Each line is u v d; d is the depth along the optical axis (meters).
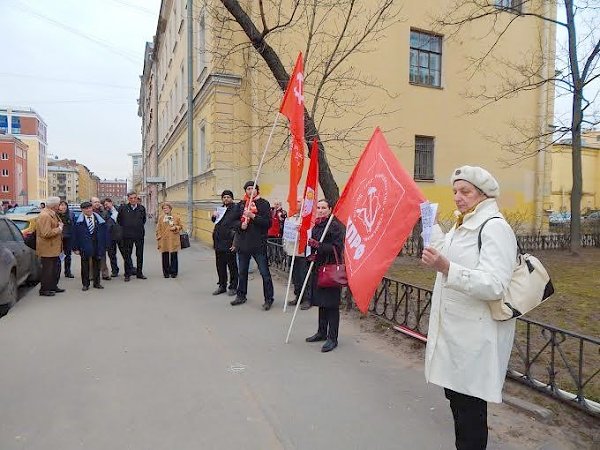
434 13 16.56
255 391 3.92
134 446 3.06
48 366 4.48
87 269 8.27
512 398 3.69
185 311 6.73
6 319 6.25
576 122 13.17
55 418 3.44
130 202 9.34
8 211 20.95
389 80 15.93
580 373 3.54
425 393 3.91
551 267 11.96
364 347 5.12
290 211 6.02
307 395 3.85
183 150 21.05
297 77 5.78
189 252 13.77
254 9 12.92
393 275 9.83
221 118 13.64
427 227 2.69
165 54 28.94
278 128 13.38
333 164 14.83
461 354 2.38
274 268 10.10
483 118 18.05
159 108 34.56
